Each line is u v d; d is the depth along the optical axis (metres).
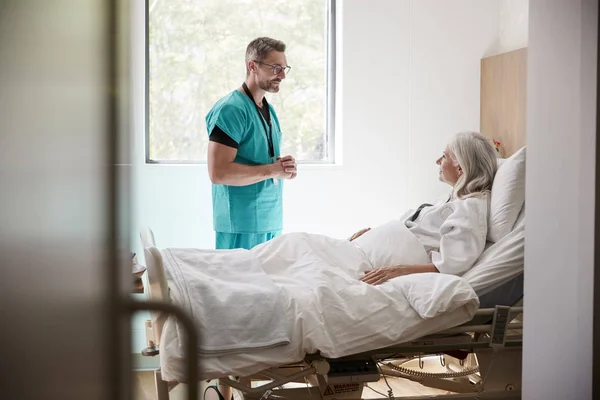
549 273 1.59
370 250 2.50
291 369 2.34
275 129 3.08
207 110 3.57
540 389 1.61
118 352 0.52
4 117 0.47
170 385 2.31
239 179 2.87
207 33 3.54
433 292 2.02
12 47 0.47
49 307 0.50
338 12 3.60
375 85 3.61
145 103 3.51
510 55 3.29
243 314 1.91
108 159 0.51
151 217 3.47
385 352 2.05
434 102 3.65
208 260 2.26
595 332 1.51
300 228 3.62
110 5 0.52
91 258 0.51
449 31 3.62
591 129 1.49
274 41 2.91
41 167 0.49
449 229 2.35
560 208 1.56
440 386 2.65
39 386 0.50
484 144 2.55
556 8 1.54
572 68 1.52
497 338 2.10
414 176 3.66
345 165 3.62
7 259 0.48
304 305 1.96
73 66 0.50
